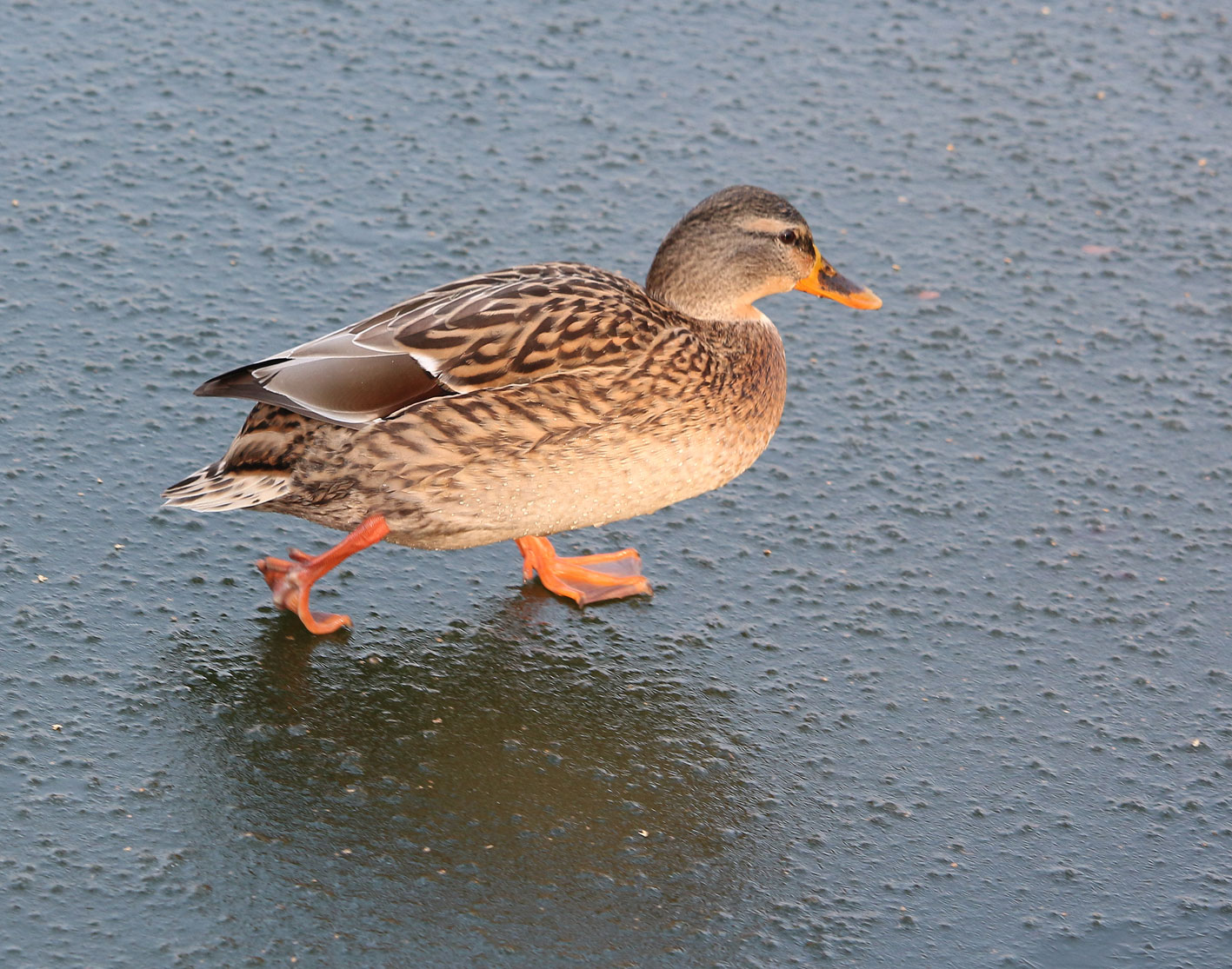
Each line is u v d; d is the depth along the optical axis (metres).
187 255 9.55
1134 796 6.34
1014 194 11.09
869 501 8.21
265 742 6.20
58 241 9.52
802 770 6.36
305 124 10.96
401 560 7.54
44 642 6.59
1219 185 11.33
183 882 5.46
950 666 7.05
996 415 8.97
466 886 5.58
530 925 5.43
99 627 6.74
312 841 5.72
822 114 11.73
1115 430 8.90
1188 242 10.73
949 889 5.80
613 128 11.30
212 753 6.11
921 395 9.11
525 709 6.59
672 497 7.21
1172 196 11.18
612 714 6.60
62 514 7.40
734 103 11.73
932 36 12.88
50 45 11.49
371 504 6.72
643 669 6.90
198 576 7.18
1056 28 13.10
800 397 9.02
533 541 7.43
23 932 5.18
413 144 10.89
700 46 12.41
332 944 5.27
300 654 6.77
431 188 10.46
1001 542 7.95
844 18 13.02
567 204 10.44
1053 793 6.33
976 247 10.52
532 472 6.76
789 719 6.65
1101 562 7.84
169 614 6.90
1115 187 11.23
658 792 6.17
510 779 6.16
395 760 6.20
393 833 5.80
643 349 6.86
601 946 5.37
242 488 6.66
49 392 8.23
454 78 11.65
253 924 5.32
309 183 10.38
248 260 9.57
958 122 11.80
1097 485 8.44
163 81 11.24
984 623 7.35
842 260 10.23
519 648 6.98
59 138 10.48
